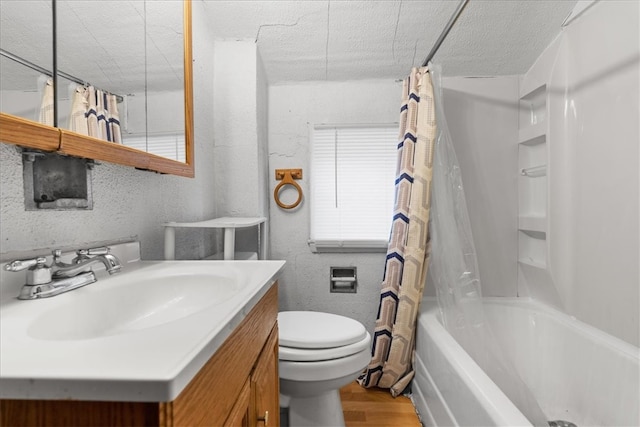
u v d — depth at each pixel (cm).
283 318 143
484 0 150
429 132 153
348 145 193
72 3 73
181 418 35
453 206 157
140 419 33
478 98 190
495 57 178
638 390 113
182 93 123
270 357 86
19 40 60
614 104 130
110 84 85
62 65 70
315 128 192
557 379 153
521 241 192
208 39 160
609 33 132
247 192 170
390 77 189
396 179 163
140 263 96
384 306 163
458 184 159
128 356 36
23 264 60
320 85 192
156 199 116
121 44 90
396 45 171
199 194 150
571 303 156
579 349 141
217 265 94
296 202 187
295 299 193
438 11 154
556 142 162
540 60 174
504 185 191
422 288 160
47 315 54
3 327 46
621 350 122
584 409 136
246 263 96
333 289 193
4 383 32
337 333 125
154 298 80
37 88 64
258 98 171
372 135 192
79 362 35
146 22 102
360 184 192
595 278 141
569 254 156
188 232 140
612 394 123
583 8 145
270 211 193
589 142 143
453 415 114
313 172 192
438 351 130
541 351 164
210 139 163
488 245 192
